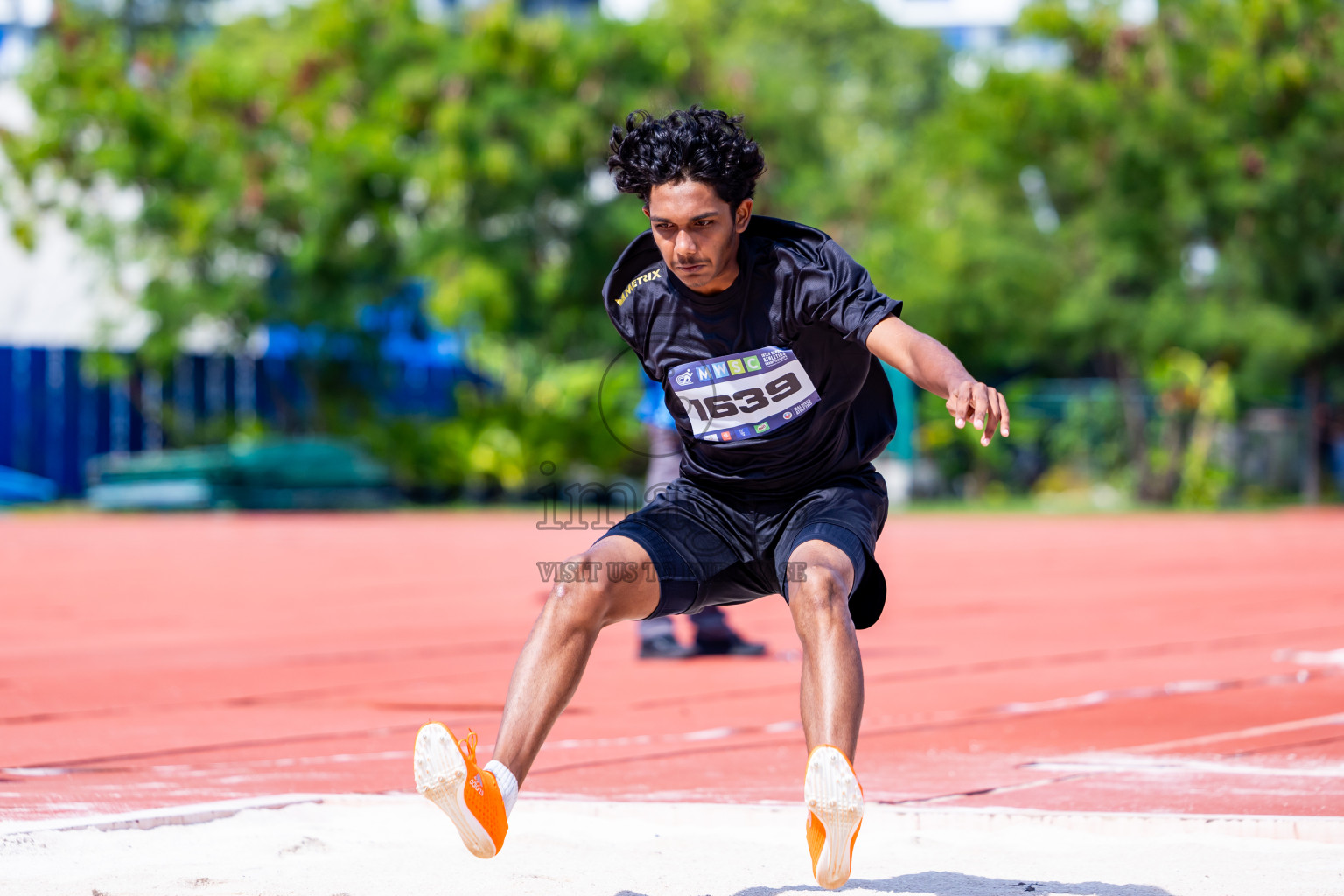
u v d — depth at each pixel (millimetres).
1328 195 87312
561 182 88438
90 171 83688
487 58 85750
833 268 9742
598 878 9750
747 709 18141
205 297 81750
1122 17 90438
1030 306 92375
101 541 56344
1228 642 25312
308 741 15750
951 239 93062
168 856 10234
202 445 88312
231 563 45312
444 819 11508
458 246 84688
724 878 9781
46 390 85562
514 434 87562
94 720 17188
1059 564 44938
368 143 82688
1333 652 23844
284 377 93812
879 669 21938
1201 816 11250
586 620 9398
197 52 90750
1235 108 86625
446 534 61125
